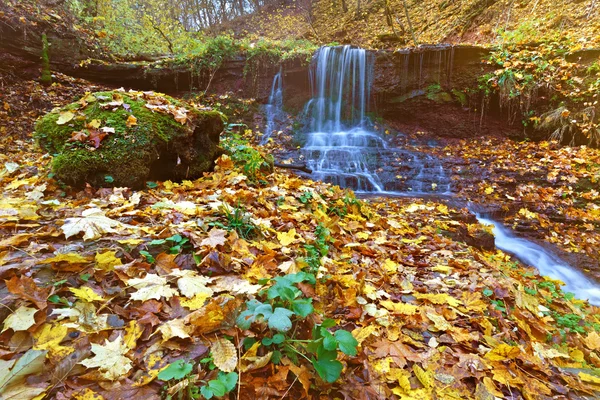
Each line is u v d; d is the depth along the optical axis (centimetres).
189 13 1917
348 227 319
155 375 114
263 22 2061
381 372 143
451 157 788
